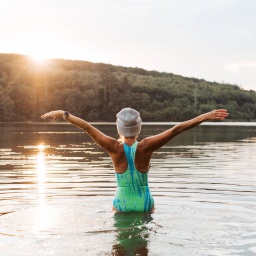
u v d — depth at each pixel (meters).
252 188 9.97
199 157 17.39
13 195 8.94
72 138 30.86
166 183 10.65
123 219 6.79
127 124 7.34
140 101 108.62
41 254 5.22
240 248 5.42
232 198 8.73
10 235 5.94
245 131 46.41
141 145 7.27
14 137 31.97
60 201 8.30
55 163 15.02
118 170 7.32
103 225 6.41
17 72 120.38
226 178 11.52
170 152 19.78
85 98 107.75
